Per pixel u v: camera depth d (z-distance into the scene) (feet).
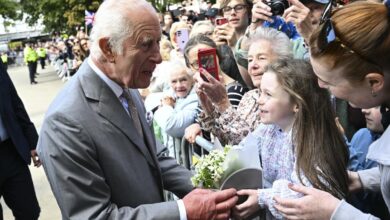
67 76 66.69
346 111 7.95
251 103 8.58
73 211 5.79
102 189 5.89
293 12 8.72
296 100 5.97
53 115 5.93
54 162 5.80
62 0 74.69
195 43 10.50
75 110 5.95
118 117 6.21
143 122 6.97
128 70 6.02
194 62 10.47
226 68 10.64
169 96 12.05
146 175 6.43
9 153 10.98
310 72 6.05
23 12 98.07
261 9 10.09
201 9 20.98
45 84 65.46
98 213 5.77
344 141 6.07
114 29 5.87
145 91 16.06
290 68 6.15
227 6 11.80
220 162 6.23
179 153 11.02
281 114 6.29
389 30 4.38
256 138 6.88
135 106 6.93
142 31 5.86
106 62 6.18
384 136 4.69
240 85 10.26
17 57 133.39
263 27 8.77
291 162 6.24
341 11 4.68
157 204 6.02
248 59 8.34
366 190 6.05
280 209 5.40
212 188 6.29
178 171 7.60
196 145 9.82
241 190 6.06
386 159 4.46
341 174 5.80
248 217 6.07
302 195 5.46
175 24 16.93
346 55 4.49
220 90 8.80
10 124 10.96
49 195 17.85
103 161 6.00
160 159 7.68
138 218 5.84
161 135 12.72
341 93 4.71
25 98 50.85
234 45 11.90
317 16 8.57
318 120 5.91
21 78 81.97
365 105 4.73
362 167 7.04
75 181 5.76
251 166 6.08
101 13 6.05
